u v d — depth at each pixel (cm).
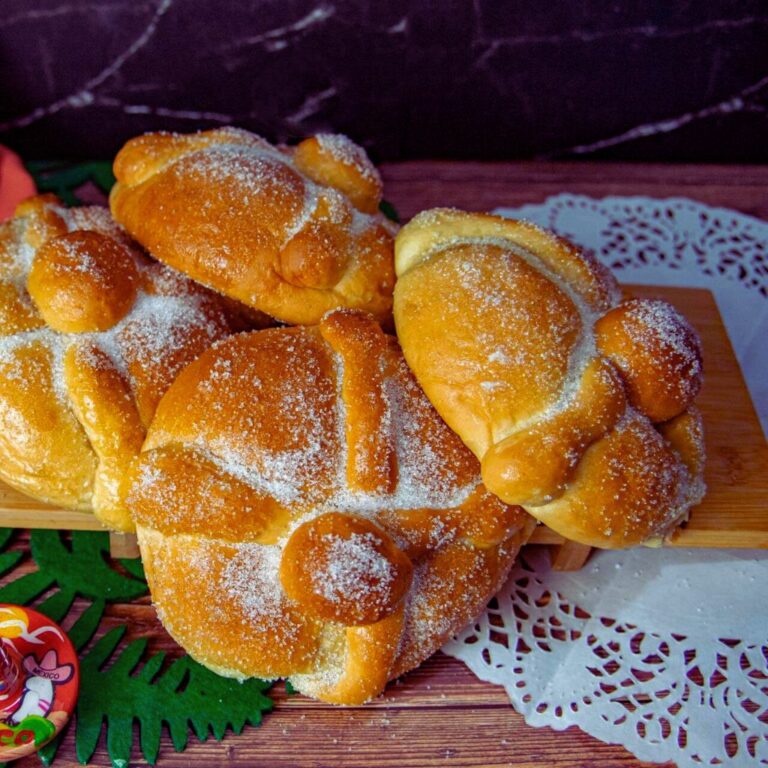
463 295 51
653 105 73
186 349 54
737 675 55
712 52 70
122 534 55
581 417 50
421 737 53
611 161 75
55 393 52
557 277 53
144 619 55
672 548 59
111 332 53
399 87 71
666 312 53
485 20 68
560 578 57
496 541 52
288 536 50
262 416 51
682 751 53
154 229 54
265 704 53
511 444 49
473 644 55
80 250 53
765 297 68
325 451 51
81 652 54
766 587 58
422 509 51
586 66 70
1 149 68
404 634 51
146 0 67
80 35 68
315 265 53
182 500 50
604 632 56
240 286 53
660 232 71
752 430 58
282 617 50
